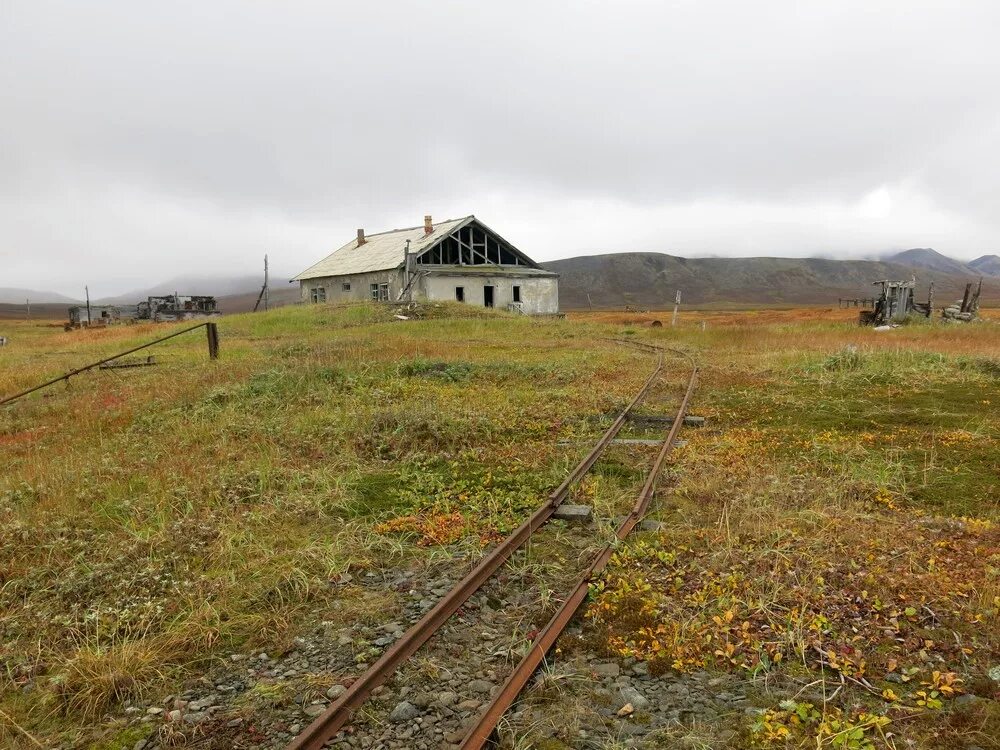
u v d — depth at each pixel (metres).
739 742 3.06
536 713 3.29
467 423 9.39
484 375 14.17
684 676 3.62
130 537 5.64
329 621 4.27
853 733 3.00
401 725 3.24
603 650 3.86
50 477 7.34
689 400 11.48
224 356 17.75
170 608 4.50
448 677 3.62
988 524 5.37
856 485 6.44
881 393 11.79
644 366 15.68
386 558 5.26
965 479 6.70
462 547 5.39
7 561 5.33
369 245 47.91
